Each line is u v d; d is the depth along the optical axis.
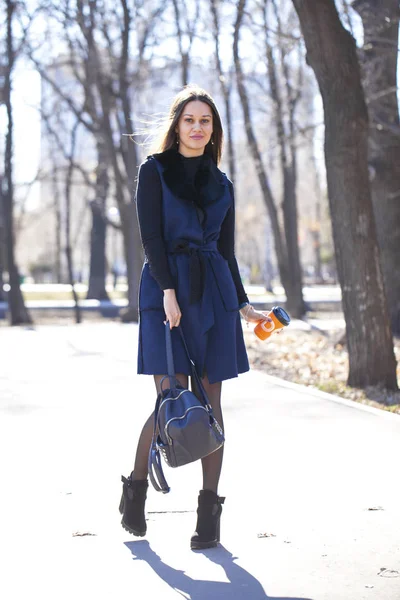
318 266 78.12
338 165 12.05
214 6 27.22
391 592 4.37
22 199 46.44
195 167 5.02
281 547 5.09
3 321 36.81
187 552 5.01
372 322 12.10
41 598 4.32
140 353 4.89
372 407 10.42
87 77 31.98
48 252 89.75
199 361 4.93
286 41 21.98
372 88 18.64
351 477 6.78
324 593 4.36
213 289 4.97
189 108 4.98
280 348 18.47
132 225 30.69
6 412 9.88
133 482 5.16
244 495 6.25
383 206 20.08
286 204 33.53
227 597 4.31
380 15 17.58
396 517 5.69
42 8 30.47
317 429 8.83
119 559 4.89
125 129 30.98
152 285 4.93
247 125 31.03
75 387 12.00
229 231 5.16
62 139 44.00
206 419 4.57
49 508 5.92
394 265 20.06
